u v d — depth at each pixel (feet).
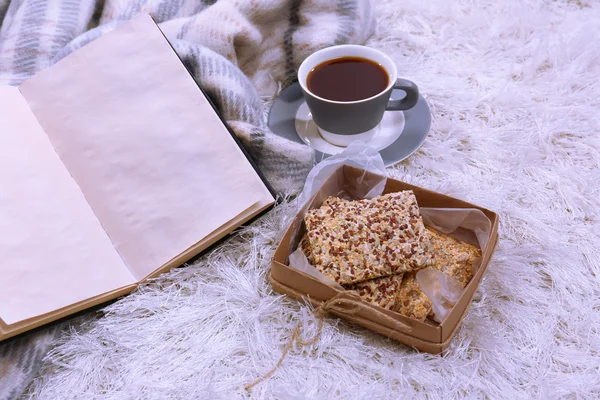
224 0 2.48
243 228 2.15
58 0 2.51
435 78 2.52
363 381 1.92
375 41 2.68
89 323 2.04
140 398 1.92
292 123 2.36
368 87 2.23
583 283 2.04
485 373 1.91
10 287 1.84
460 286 1.92
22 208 1.97
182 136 2.09
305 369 1.93
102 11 2.61
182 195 2.04
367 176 2.08
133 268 2.02
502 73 2.54
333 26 2.53
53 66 2.22
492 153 2.33
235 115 2.28
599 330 1.97
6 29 2.55
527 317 1.98
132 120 2.12
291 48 2.55
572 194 2.22
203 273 2.12
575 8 2.72
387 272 1.89
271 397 1.89
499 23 2.65
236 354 1.99
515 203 2.22
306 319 1.96
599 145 2.33
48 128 2.16
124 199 2.06
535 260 2.09
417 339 1.86
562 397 1.87
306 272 1.93
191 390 1.91
